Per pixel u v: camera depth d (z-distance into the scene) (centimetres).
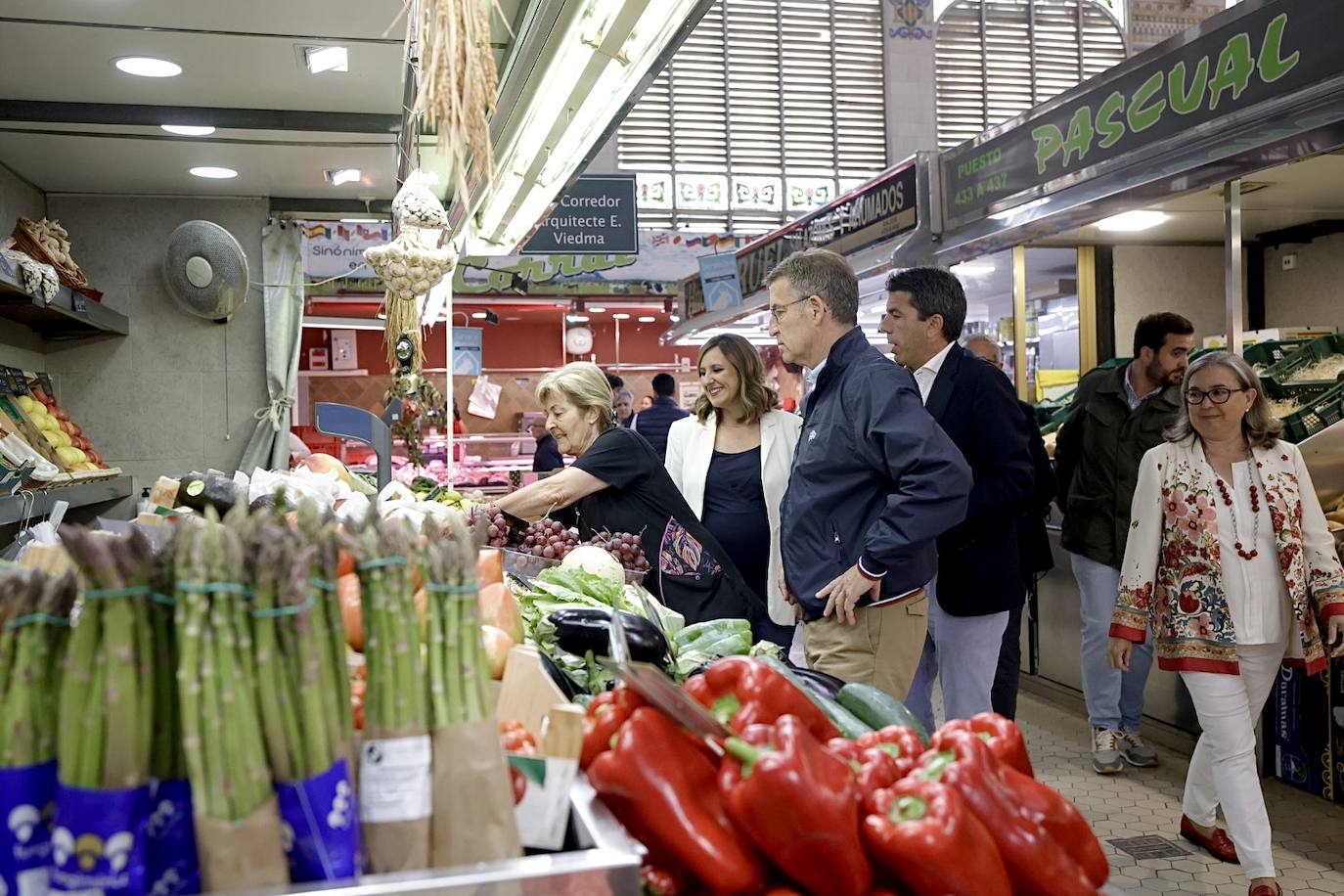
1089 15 1500
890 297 369
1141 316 639
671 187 1421
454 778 105
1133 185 411
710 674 144
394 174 585
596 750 133
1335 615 310
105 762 92
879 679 270
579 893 100
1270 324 617
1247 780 312
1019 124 507
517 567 271
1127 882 342
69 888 91
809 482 282
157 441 651
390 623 105
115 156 539
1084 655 463
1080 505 461
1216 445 319
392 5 357
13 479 384
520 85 291
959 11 1473
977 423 355
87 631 93
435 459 1080
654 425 787
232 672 94
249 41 390
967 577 356
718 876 117
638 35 249
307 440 888
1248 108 364
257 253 654
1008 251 639
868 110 1457
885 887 120
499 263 1199
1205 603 314
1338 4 323
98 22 370
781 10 1434
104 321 565
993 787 125
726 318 965
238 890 93
